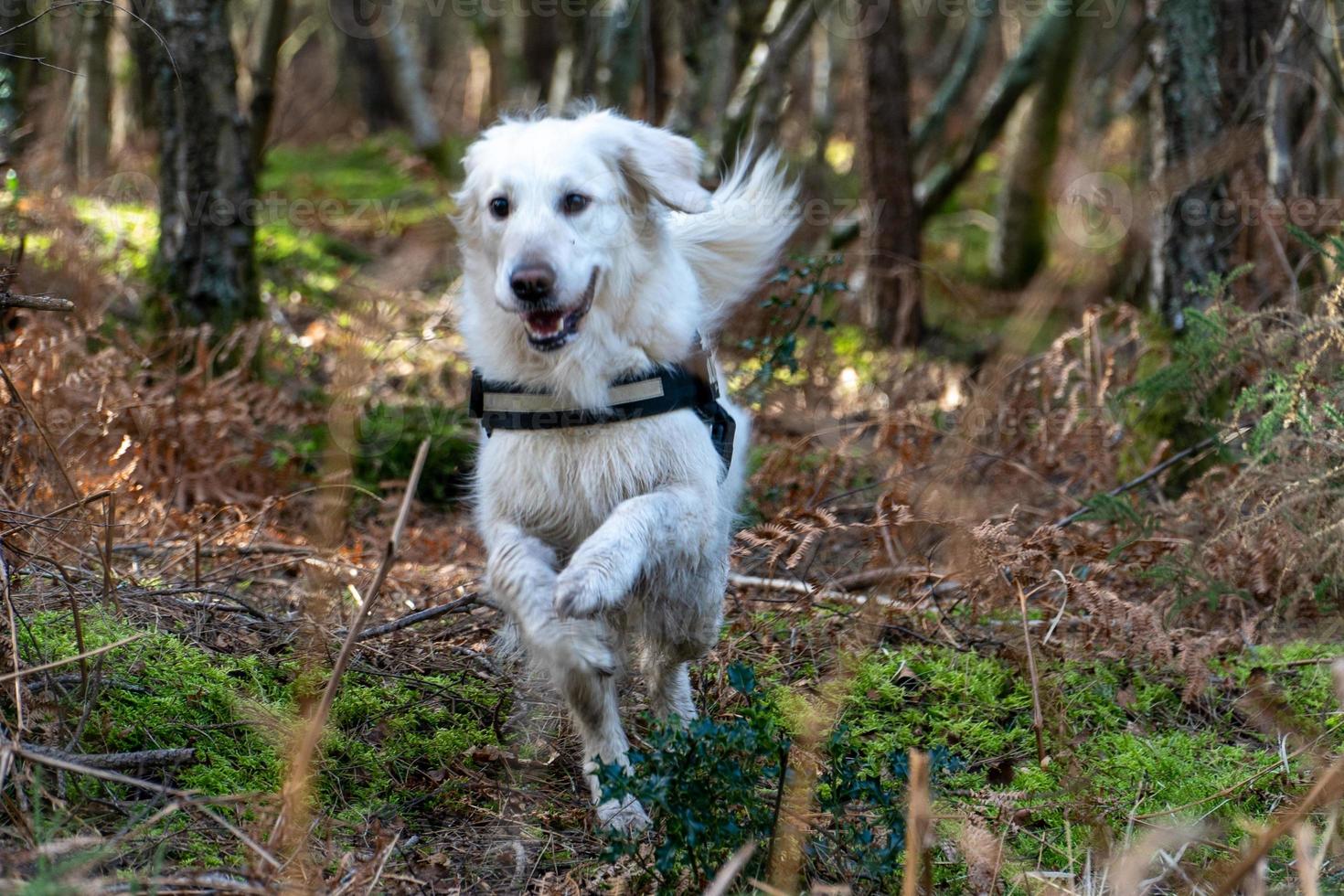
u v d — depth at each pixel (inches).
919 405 254.1
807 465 238.7
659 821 126.5
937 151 530.6
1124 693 169.9
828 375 279.1
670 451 136.8
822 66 529.3
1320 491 159.6
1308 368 159.3
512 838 133.2
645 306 138.3
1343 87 235.0
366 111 813.2
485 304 141.3
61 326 221.0
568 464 136.3
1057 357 230.2
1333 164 287.4
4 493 159.6
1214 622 184.4
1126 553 177.8
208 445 223.0
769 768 125.1
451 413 263.1
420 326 288.7
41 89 383.2
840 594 191.2
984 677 173.0
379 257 408.5
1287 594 176.2
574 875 125.8
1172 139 230.1
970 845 121.6
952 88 450.9
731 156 375.6
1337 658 165.8
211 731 142.8
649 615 144.7
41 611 152.9
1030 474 211.3
